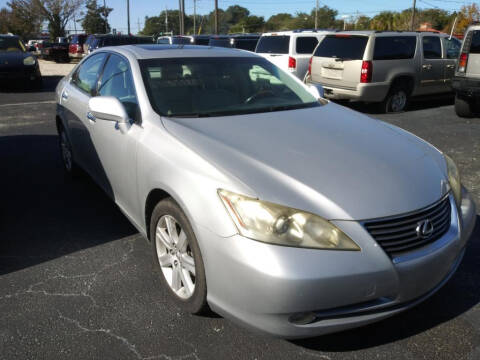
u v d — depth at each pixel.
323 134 2.91
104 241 3.64
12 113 9.37
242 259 2.12
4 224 3.94
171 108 3.15
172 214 2.58
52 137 7.11
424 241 2.35
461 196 2.83
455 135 7.47
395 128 3.40
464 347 2.47
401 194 2.36
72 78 4.83
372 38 9.20
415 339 2.53
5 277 3.10
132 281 3.06
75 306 2.78
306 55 11.66
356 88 9.42
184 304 2.65
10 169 5.46
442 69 10.55
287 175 2.35
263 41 12.46
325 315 2.16
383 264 2.16
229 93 3.46
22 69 12.88
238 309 2.21
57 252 3.46
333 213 2.18
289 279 2.03
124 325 2.61
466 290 3.01
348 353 2.42
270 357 2.38
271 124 3.03
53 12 45.47
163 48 3.83
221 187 2.28
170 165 2.60
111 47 4.16
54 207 4.32
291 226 2.11
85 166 4.38
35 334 2.52
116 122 3.23
